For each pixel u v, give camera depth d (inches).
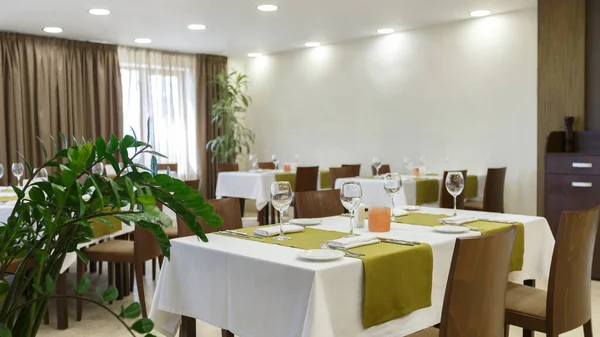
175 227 183.5
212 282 88.4
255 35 283.3
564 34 205.8
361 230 106.0
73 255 142.7
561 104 207.8
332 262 78.3
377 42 290.8
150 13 232.2
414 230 105.7
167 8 223.9
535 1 222.7
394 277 84.0
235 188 260.4
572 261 94.1
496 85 247.6
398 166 286.0
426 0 218.7
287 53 334.6
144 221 48.3
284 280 77.4
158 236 51.3
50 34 274.1
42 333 139.2
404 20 254.7
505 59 244.1
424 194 216.4
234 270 84.8
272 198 97.4
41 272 44.9
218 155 342.3
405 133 282.0
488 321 76.5
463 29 257.4
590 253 99.0
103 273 199.2
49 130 279.4
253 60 354.3
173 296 94.3
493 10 237.9
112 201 46.7
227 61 351.9
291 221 115.1
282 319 78.0
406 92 280.4
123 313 44.1
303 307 74.9
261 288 80.8
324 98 317.4
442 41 265.0
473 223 113.9
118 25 254.8
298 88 330.0
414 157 279.1
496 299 77.6
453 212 130.8
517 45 239.9
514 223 114.0
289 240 95.3
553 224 195.6
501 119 246.8
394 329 85.4
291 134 335.9
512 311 97.3
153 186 48.8
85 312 155.3
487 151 252.1
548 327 92.8
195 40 294.2
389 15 243.9
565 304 94.2
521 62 239.3
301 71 327.9
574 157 189.6
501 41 244.8
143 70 316.2
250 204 357.1
